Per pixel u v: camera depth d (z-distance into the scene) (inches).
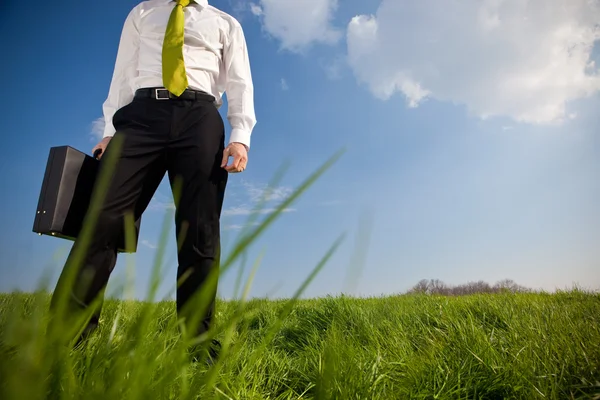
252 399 58.0
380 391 62.9
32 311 15.9
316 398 20.6
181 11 93.2
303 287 15.6
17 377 14.7
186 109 87.8
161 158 88.3
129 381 20.6
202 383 21.8
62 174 81.4
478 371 72.4
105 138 97.8
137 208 88.3
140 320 19.6
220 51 100.2
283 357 91.0
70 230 83.2
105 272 75.7
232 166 92.3
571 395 57.8
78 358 33.1
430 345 92.4
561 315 109.7
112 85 100.0
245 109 98.8
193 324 18.5
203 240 83.4
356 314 134.6
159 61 91.8
